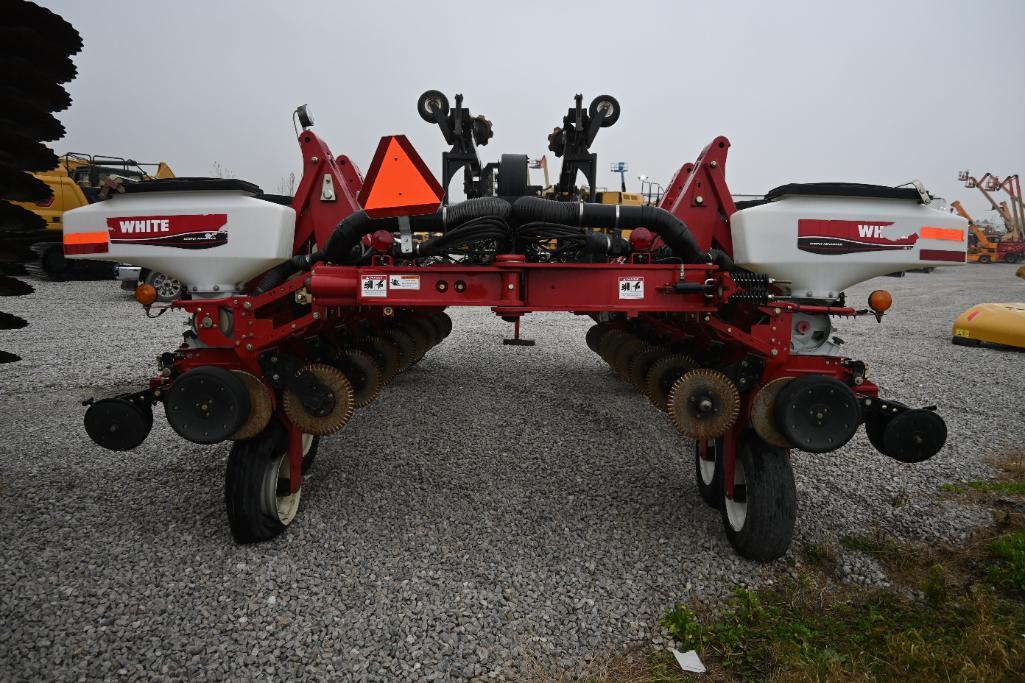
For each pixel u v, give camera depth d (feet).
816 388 8.11
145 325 30.58
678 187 12.35
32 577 8.35
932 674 6.63
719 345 10.92
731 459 9.51
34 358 22.71
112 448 8.51
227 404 8.32
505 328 34.17
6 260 9.37
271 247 8.45
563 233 9.20
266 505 9.20
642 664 6.92
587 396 18.81
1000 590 8.38
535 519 10.41
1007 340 28.48
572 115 12.03
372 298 8.29
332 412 8.93
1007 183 130.82
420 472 12.44
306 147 9.95
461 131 11.73
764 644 7.21
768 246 8.45
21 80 8.30
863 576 8.73
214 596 8.00
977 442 14.94
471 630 7.41
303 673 6.64
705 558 9.16
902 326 37.86
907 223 8.48
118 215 8.54
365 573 8.62
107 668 6.67
